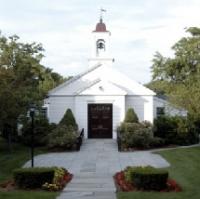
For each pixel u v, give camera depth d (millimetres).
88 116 40562
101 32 43188
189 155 32281
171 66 34125
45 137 37375
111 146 37188
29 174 18594
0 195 16984
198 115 33406
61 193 18031
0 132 37250
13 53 34312
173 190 18312
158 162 28797
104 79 41281
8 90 27406
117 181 20750
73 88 41438
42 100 36562
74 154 33250
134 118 38906
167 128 39938
